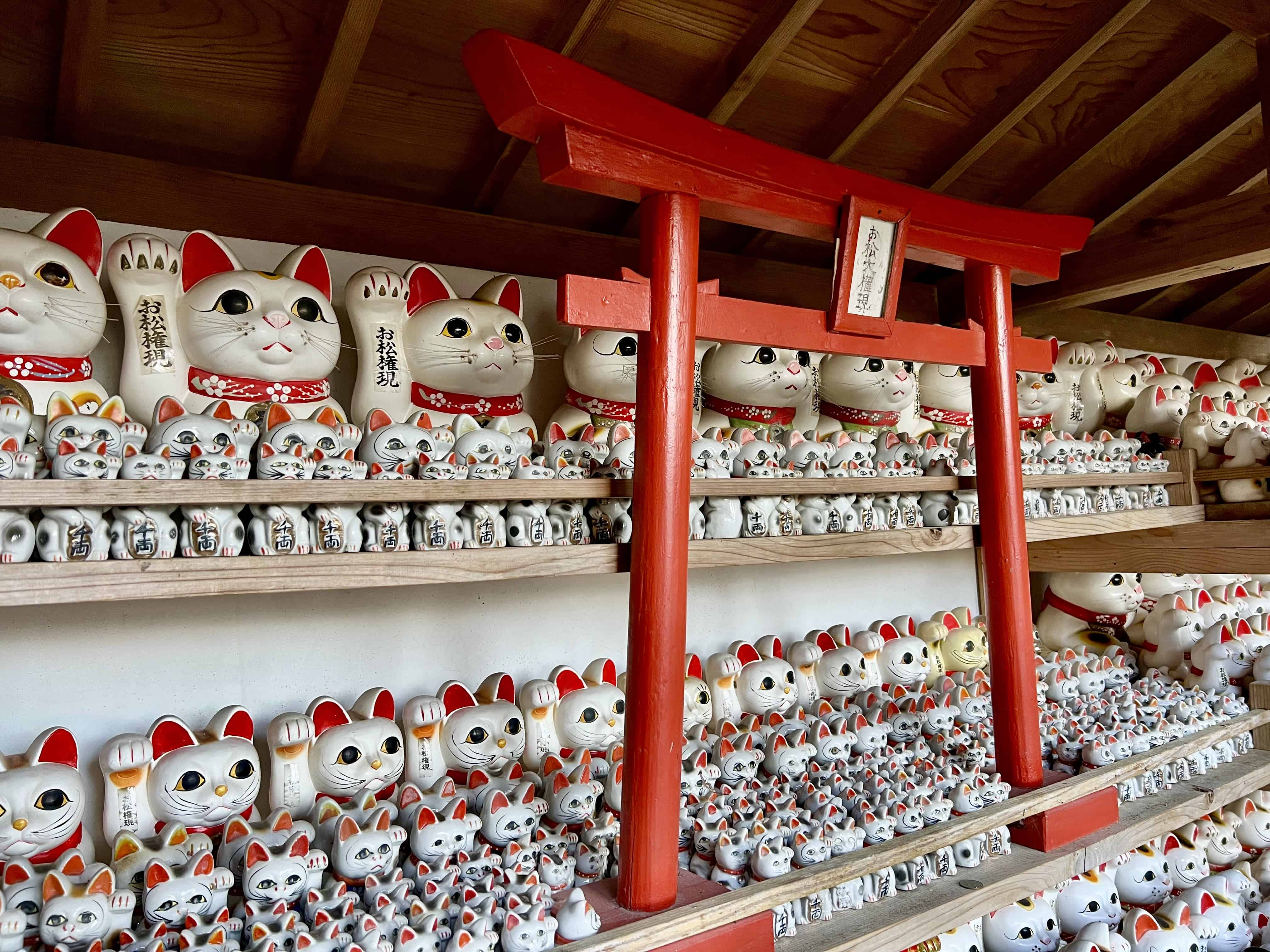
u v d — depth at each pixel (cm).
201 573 148
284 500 158
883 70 268
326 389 218
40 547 147
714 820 209
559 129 167
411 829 186
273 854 169
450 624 253
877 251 215
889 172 314
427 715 213
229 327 199
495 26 224
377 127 238
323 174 248
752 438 255
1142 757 274
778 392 279
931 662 319
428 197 266
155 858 170
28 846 164
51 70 203
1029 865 233
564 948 161
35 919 151
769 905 183
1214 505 328
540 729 233
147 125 222
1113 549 343
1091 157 323
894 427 322
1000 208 245
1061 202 348
